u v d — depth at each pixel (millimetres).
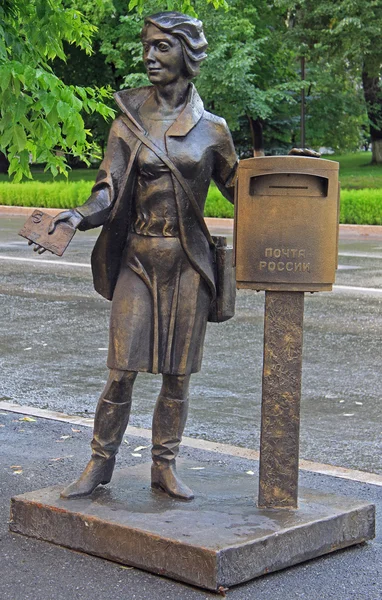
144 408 8273
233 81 36594
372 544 5008
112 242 4953
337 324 12102
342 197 25984
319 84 41250
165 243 4867
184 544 4402
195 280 4949
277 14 45375
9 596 4316
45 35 7125
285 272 4719
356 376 9438
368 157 59406
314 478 6199
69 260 18406
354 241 22625
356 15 38594
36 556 4738
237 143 47688
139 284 4930
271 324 4805
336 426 7715
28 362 10016
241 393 8773
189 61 4824
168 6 7582
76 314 12812
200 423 7770
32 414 7781
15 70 5996
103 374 9500
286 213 4699
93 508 4852
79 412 8062
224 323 12141
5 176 48000
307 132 46844
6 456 6586
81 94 6613
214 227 26234
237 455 6629
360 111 47406
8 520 5266
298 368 4820
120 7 39250
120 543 4625
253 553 4449
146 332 4934
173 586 4414
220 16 36375
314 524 4715
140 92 4980
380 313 12859
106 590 4375
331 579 4531
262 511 4844
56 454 6648
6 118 6234
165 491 5094
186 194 4848
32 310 13102
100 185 4848
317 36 40375
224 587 4340
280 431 4852
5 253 19531
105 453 5098
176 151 4809
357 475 6281
